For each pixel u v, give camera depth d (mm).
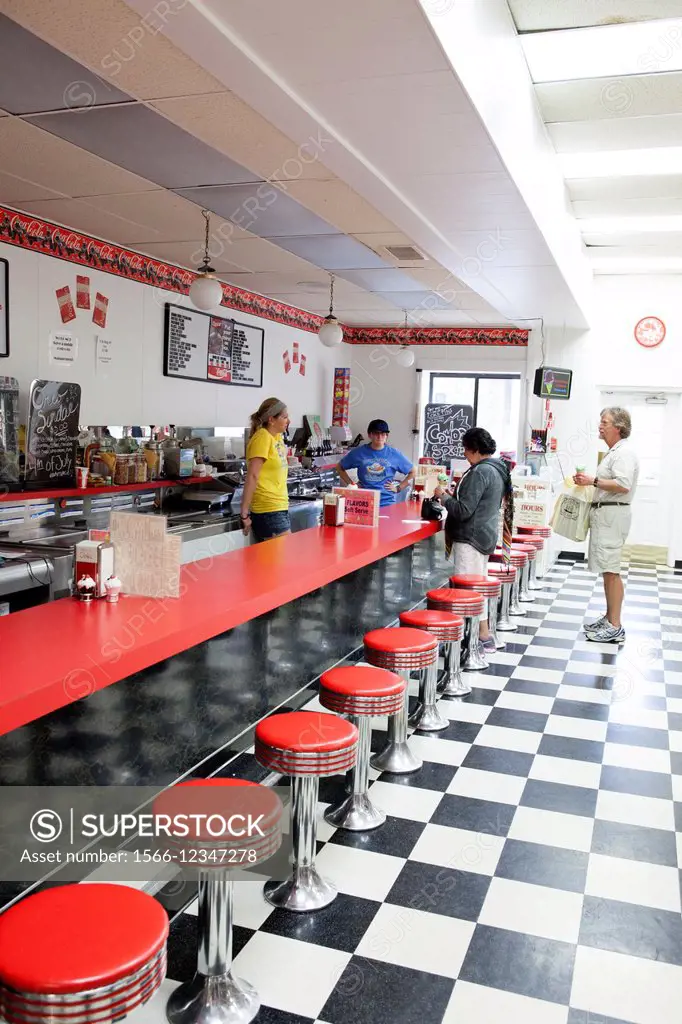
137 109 3617
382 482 6996
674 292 9727
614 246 8422
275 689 4133
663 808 3520
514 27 3906
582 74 4371
